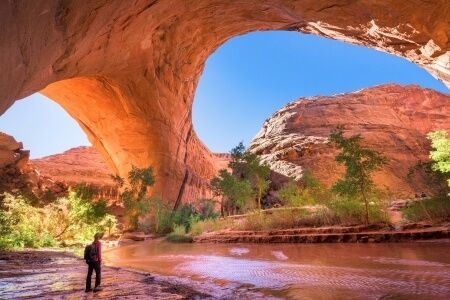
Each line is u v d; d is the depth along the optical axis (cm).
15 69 773
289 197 1978
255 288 584
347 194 1413
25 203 2011
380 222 1283
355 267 707
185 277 745
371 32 1678
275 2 1677
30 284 668
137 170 2762
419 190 2645
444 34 1430
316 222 1459
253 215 1758
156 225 2669
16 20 634
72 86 2875
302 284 586
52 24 846
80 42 1164
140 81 2831
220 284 636
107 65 2012
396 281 548
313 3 1577
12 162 3094
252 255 1064
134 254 1374
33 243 1609
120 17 1520
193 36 2967
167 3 1772
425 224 1151
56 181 3584
